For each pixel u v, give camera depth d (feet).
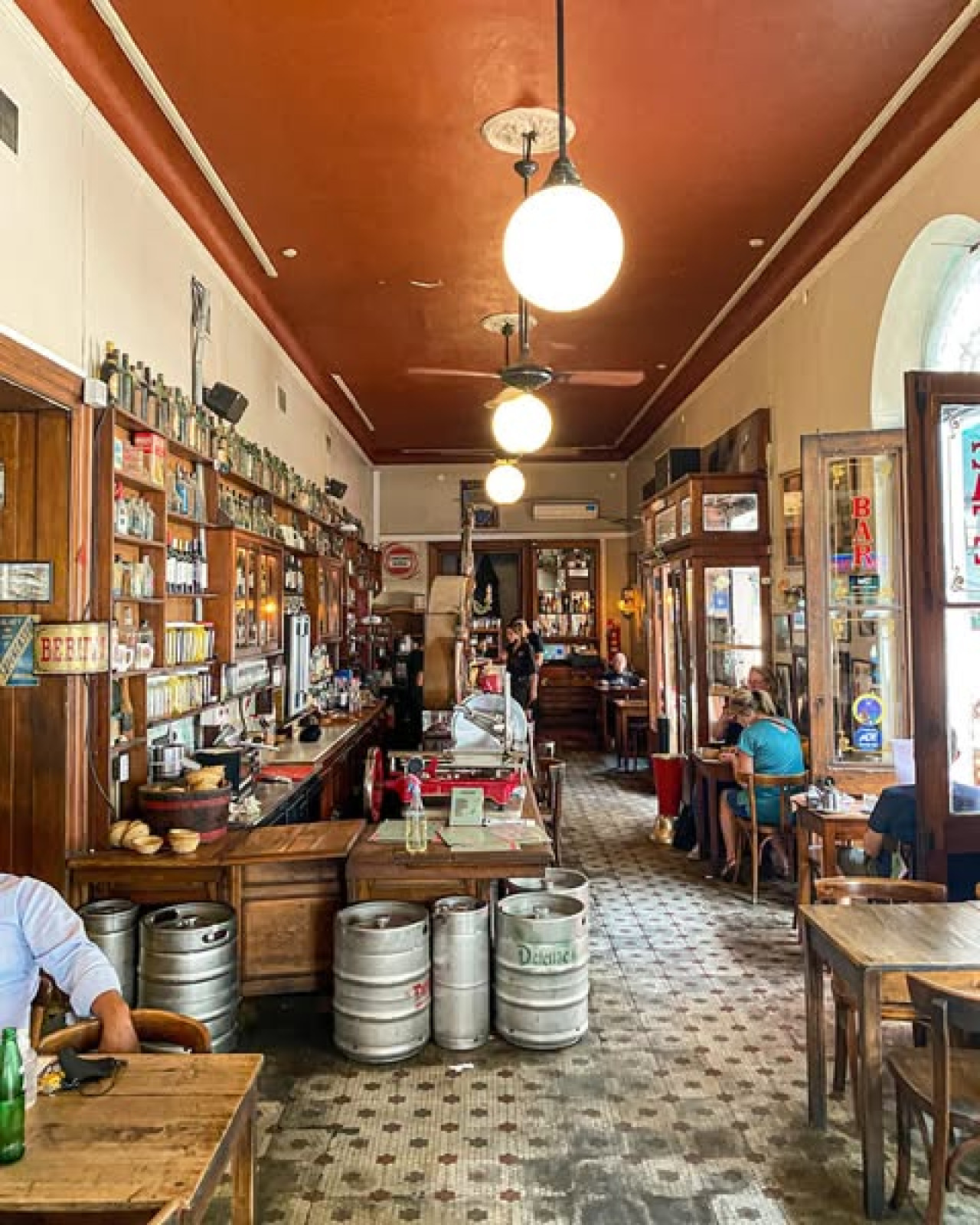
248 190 16.81
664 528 29.27
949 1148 9.11
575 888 13.39
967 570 12.40
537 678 35.86
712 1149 9.86
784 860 20.94
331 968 13.01
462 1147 9.91
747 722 20.89
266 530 21.59
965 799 12.49
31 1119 6.01
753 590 24.66
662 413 34.68
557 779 19.70
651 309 23.40
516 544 44.47
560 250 10.35
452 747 16.55
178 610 17.17
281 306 22.98
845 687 17.25
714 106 14.23
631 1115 10.57
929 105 14.16
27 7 11.18
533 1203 8.93
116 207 14.07
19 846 12.30
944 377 12.42
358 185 16.66
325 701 28.50
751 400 25.09
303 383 28.53
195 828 13.16
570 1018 12.22
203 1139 5.77
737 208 17.72
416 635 42.45
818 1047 10.28
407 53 12.80
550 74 13.32
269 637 21.98
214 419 18.58
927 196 15.37
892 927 9.70
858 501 17.29
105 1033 7.11
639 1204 8.89
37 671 12.30
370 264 20.34
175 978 11.45
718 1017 13.32
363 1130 10.25
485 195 17.13
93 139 13.29
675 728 28.86
